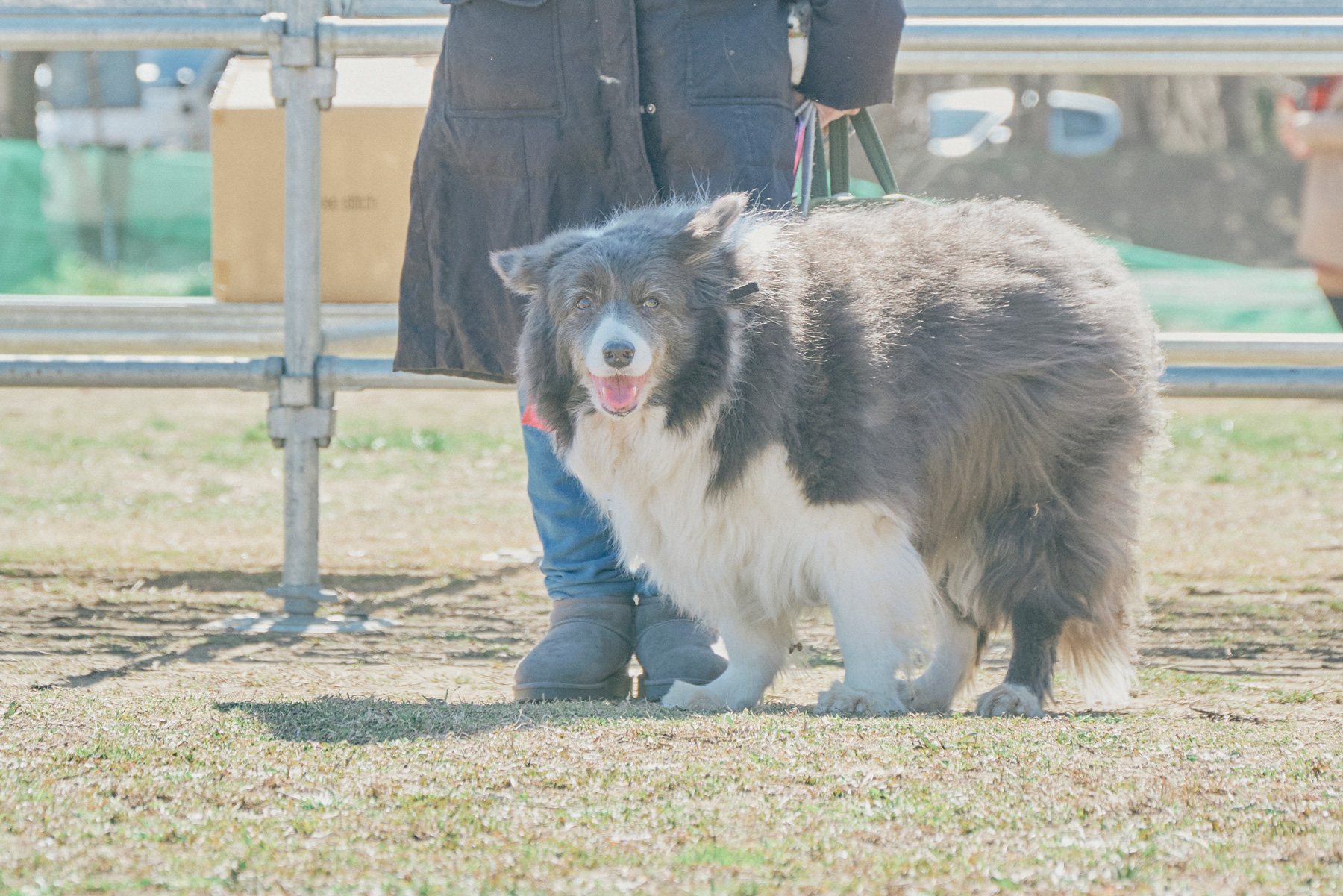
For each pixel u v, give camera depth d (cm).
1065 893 280
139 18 750
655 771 371
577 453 543
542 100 566
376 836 316
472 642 707
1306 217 1886
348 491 1312
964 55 750
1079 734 423
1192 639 702
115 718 440
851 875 290
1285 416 1878
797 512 512
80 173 2958
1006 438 554
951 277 550
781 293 519
